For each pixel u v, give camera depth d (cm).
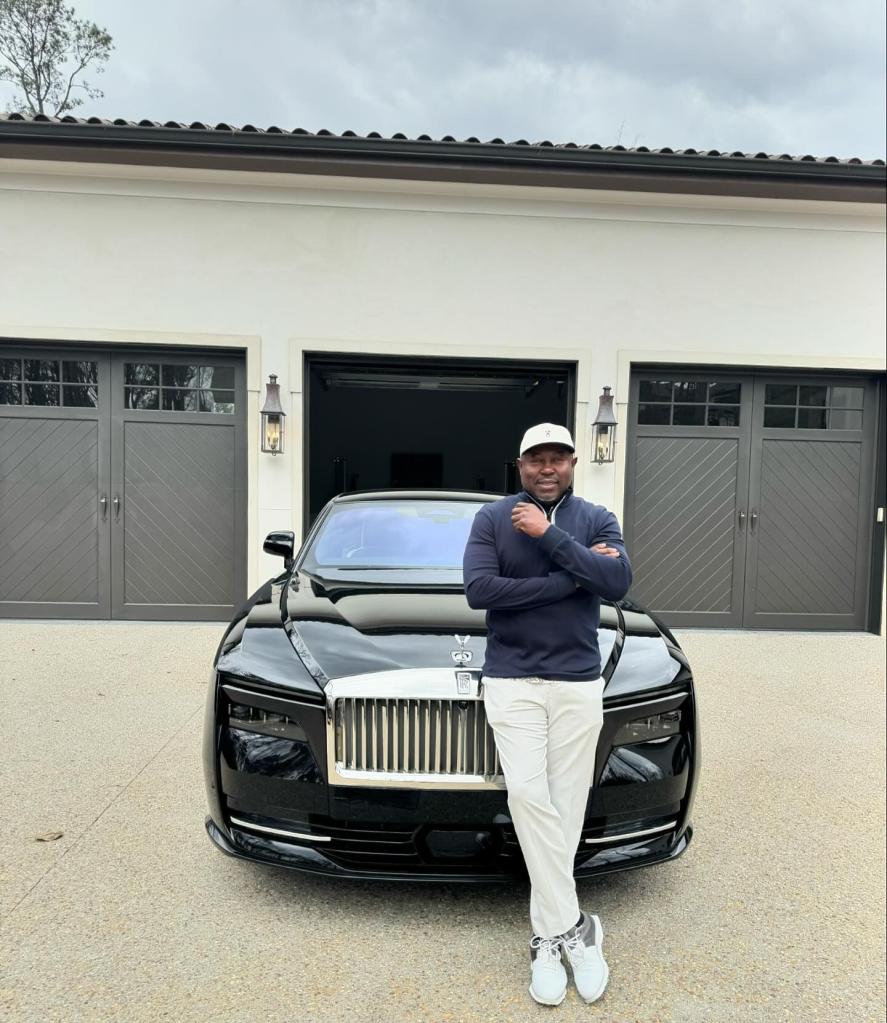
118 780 329
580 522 212
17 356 657
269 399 650
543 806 198
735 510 708
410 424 1078
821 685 521
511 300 674
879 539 709
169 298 648
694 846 286
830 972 211
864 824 306
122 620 671
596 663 208
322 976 203
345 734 219
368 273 662
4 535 661
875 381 716
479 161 622
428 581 314
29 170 625
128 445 665
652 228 680
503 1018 189
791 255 689
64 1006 188
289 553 380
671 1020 190
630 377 695
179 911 231
